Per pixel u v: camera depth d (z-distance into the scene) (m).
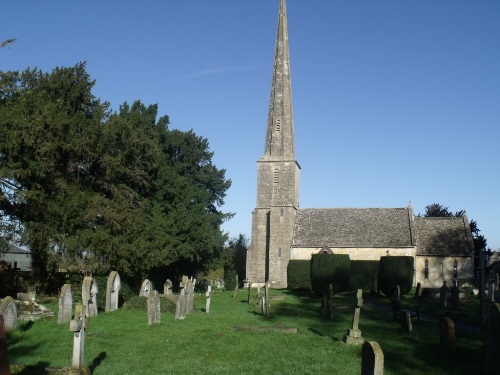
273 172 59.59
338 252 55.97
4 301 16.58
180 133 51.12
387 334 17.81
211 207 55.56
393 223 57.53
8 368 8.88
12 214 29.86
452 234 56.25
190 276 48.50
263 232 59.19
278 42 63.81
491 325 12.16
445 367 12.70
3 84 29.69
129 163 36.56
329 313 23.12
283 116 61.53
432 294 37.16
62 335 16.17
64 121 29.59
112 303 24.39
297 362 12.85
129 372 11.63
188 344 14.96
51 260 28.92
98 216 30.67
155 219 37.34
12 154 27.50
